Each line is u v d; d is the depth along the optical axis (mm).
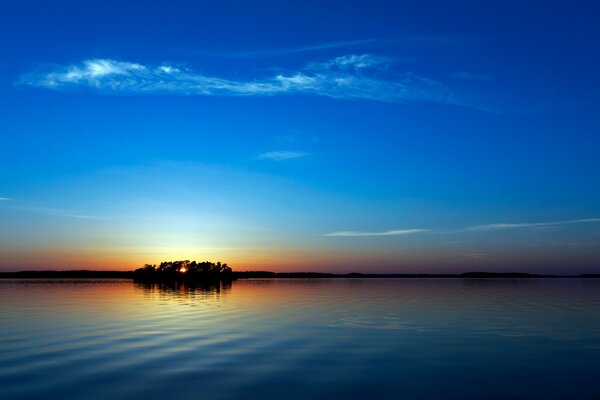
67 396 17359
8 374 20500
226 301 65875
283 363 22828
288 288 125188
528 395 17750
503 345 27953
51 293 89438
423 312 48500
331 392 18016
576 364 22812
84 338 29969
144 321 39281
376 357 24312
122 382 19250
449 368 21922
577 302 64062
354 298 74000
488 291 102688
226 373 20828
